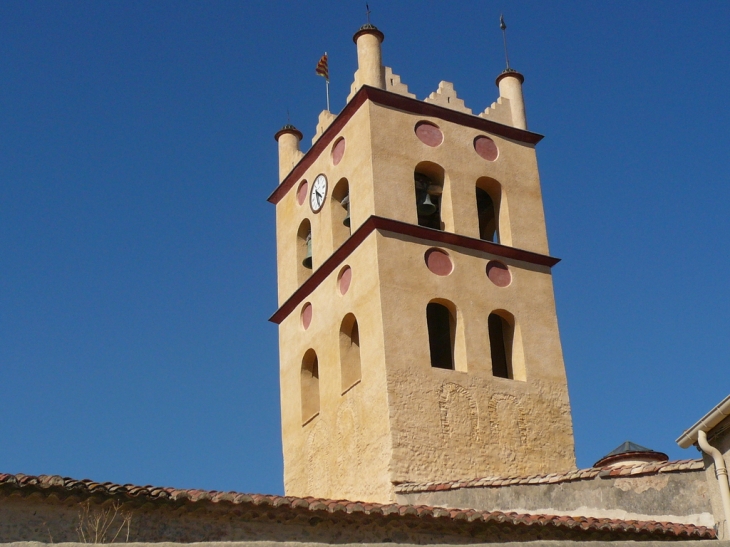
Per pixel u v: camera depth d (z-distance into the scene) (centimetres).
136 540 2256
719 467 2333
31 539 2173
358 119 3916
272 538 2369
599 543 2108
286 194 4359
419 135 3931
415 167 3875
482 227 4203
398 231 3712
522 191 4050
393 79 3984
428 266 3719
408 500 3297
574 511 2803
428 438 3466
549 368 3784
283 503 2358
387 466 3397
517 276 3881
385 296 3594
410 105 3953
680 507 2600
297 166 4266
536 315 3850
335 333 3800
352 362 3762
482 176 3994
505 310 3800
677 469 2612
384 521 2453
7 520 2177
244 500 2322
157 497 2262
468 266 3794
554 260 3956
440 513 2472
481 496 3047
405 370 3522
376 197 3741
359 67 3972
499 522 2498
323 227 4038
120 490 2239
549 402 3728
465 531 2514
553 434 3678
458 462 3475
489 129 4094
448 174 3919
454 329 3712
